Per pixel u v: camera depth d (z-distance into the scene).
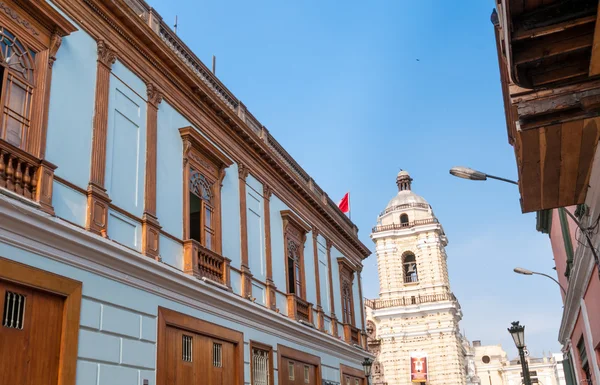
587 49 6.14
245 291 16.16
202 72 16.45
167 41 14.92
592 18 5.60
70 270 9.95
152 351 11.70
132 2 13.63
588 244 10.40
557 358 91.00
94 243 10.42
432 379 49.38
